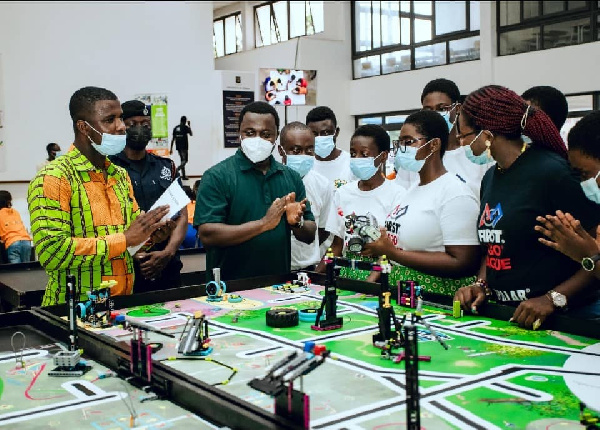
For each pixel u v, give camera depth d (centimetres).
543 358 167
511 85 1093
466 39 1196
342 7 1388
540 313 195
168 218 255
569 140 195
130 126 347
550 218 182
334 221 330
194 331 176
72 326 175
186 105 1113
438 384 147
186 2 1100
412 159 257
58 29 973
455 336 190
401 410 132
